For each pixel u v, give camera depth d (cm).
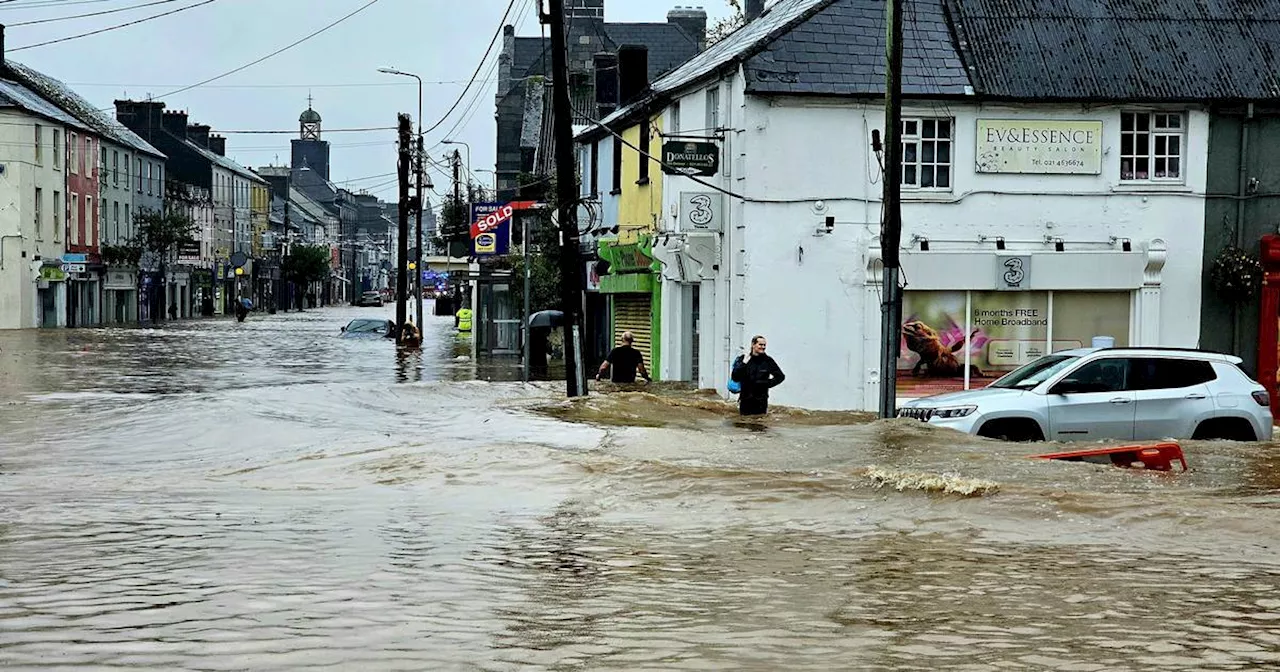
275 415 1902
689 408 2039
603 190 3566
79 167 7412
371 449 1488
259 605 710
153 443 1647
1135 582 802
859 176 2364
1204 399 1636
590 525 1027
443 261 5819
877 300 2370
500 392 2359
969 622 687
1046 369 1689
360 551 895
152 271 8675
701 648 623
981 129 2391
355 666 577
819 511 1084
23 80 7556
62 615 679
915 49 2409
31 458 1516
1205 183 2448
